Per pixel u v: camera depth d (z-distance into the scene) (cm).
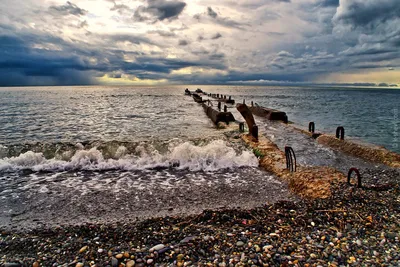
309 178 790
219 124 2125
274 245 446
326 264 392
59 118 2697
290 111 3812
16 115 2941
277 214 575
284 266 389
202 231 506
